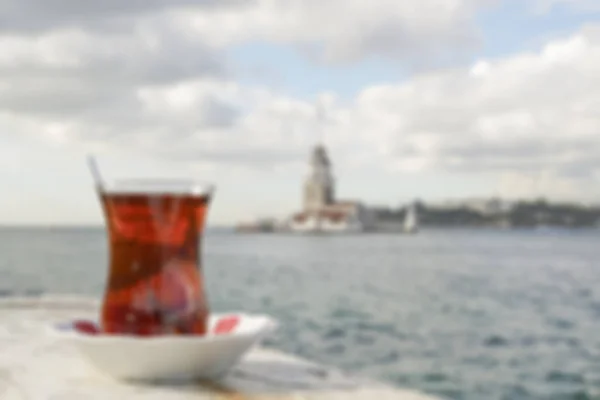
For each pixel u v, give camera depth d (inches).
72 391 40.1
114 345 40.4
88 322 46.4
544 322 620.4
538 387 408.2
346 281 906.1
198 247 45.6
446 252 1502.2
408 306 696.4
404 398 39.2
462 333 560.1
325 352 490.9
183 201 44.1
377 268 1074.1
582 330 580.7
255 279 916.6
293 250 1482.5
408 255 1353.3
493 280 941.8
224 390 40.6
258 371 45.9
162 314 43.6
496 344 523.2
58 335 41.3
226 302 714.2
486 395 390.9
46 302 77.1
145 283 43.8
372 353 488.4
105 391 40.3
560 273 1050.7
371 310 661.3
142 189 43.8
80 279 841.5
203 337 41.2
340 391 40.5
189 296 44.3
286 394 39.8
